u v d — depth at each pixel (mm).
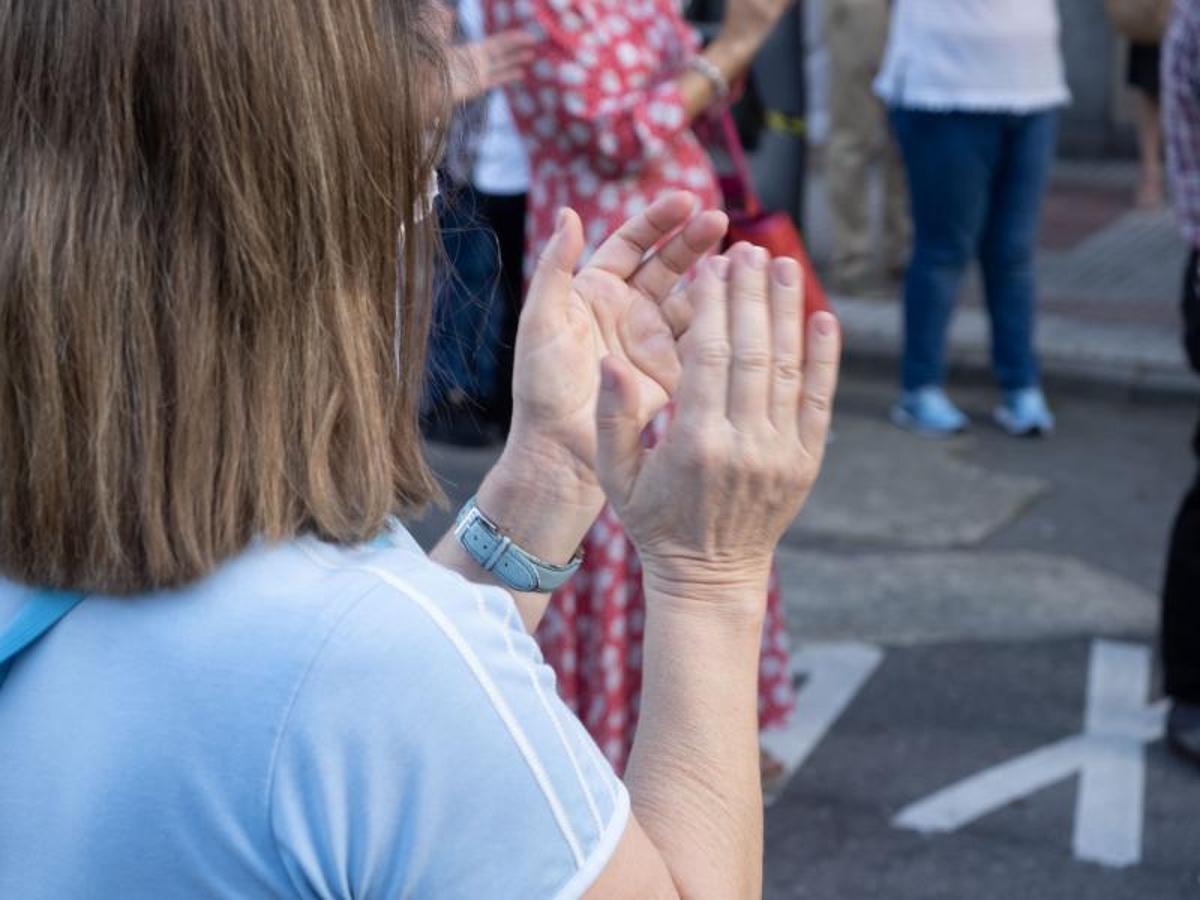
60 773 973
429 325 1162
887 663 4227
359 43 1032
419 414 1149
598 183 2963
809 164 9547
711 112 3145
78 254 980
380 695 955
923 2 5512
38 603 1002
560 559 1345
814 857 3369
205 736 955
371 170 1043
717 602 1145
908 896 3236
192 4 976
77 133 987
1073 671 4180
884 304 7227
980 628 4434
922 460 5746
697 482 1117
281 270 1007
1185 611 3609
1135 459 5781
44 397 984
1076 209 8812
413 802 952
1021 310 5922
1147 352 6480
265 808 946
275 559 1003
